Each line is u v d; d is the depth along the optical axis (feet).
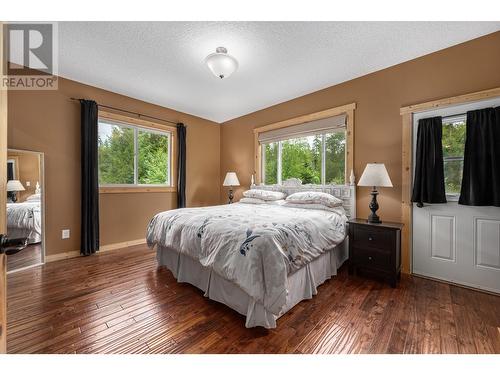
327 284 7.55
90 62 8.68
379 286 7.41
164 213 8.90
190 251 6.63
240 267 5.10
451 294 6.84
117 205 11.62
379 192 9.20
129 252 10.91
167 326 5.35
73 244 10.24
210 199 16.07
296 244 5.91
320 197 9.52
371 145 9.41
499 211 6.82
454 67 7.53
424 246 8.15
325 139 11.19
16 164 8.92
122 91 11.37
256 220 6.69
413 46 7.63
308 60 8.47
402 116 8.61
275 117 13.12
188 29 6.78
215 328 5.28
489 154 6.81
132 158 12.49
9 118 8.76
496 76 6.84
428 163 7.85
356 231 8.16
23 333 5.03
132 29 6.77
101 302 6.40
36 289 7.13
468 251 7.32
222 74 7.80
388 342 4.77
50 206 9.62
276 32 6.91
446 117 7.72
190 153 14.90
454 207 7.59
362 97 9.68
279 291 4.92
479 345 4.66
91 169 10.41
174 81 10.23
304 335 5.02
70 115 10.14
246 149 14.84
